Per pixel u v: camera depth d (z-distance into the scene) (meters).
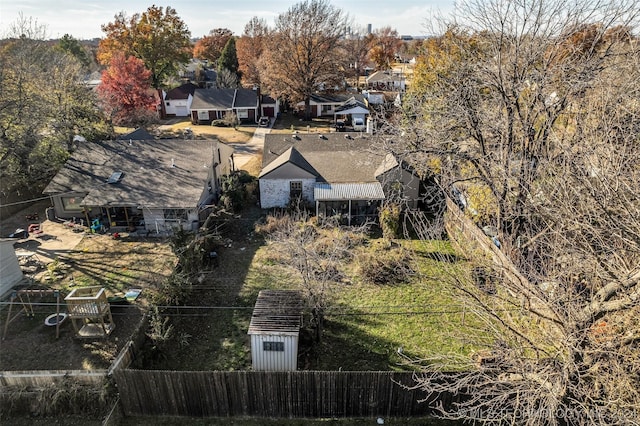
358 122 52.66
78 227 25.98
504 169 15.75
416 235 25.62
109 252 23.05
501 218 17.02
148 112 50.66
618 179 8.37
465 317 17.69
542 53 17.64
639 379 9.23
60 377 13.12
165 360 15.23
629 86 12.16
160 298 17.27
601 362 9.19
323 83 62.00
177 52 67.81
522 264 14.07
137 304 18.28
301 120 58.91
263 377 12.59
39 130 29.14
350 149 33.12
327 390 12.73
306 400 12.89
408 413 13.07
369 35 115.81
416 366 15.15
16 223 26.56
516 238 16.53
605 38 18.00
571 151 11.10
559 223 9.76
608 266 8.55
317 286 17.55
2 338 16.19
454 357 12.70
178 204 24.78
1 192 27.25
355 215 27.88
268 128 53.44
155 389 12.77
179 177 27.22
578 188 9.24
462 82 19.27
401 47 116.31
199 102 55.97
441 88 22.36
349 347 16.22
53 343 15.99
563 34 16.89
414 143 19.52
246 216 28.55
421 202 29.17
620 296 9.01
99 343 16.02
